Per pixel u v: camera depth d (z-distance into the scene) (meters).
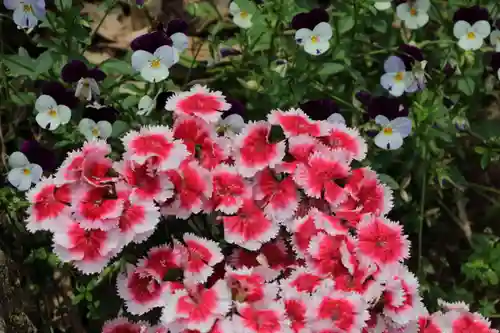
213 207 1.03
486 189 1.20
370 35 1.19
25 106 1.14
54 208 1.01
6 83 1.13
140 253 1.07
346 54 1.15
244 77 1.17
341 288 1.00
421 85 1.13
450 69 1.16
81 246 1.00
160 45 1.10
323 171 1.03
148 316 1.08
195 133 1.04
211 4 1.22
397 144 1.11
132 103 1.12
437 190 1.17
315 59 1.15
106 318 1.10
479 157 1.21
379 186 1.04
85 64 1.10
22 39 1.18
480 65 1.17
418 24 1.16
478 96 1.19
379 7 1.15
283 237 1.06
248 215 1.03
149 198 1.01
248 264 1.05
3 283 1.06
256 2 1.16
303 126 1.04
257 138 1.04
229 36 1.21
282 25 1.17
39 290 1.11
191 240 1.02
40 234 1.11
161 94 1.10
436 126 1.15
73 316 1.11
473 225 1.21
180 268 1.02
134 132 1.02
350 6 1.16
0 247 1.08
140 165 1.01
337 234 1.01
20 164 1.08
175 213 1.02
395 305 1.00
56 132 1.11
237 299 1.01
